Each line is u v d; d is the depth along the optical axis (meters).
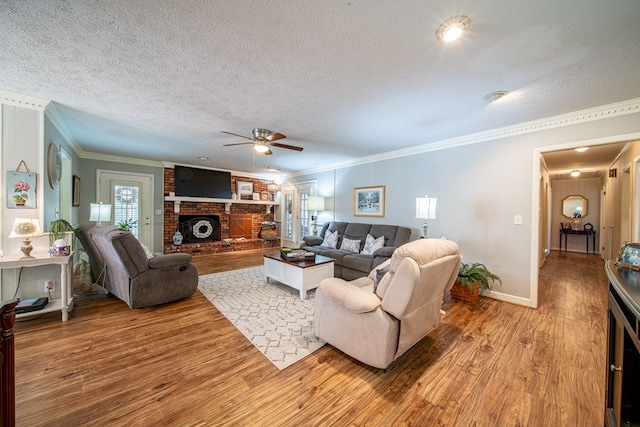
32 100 2.46
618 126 2.47
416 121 3.00
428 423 1.37
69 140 3.79
